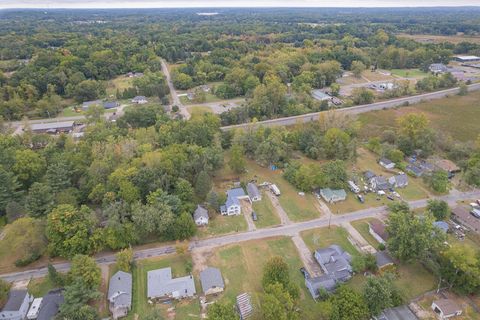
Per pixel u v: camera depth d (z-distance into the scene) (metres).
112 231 66.31
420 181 93.81
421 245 60.00
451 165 98.94
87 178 83.62
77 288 54.28
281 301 50.84
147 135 104.44
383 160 102.50
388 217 73.56
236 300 57.06
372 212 81.12
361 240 71.75
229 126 130.38
